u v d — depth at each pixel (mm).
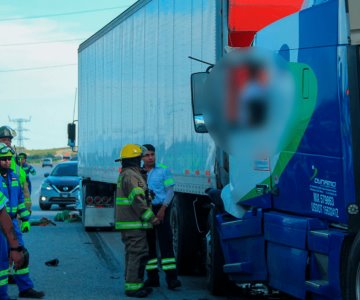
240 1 8617
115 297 9234
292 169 6820
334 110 6125
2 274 7840
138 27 13344
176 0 11016
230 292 9211
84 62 19109
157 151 12094
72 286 10070
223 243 8320
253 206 7672
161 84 11852
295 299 8789
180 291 9641
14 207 8898
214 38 9328
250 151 6914
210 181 9477
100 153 16922
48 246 14875
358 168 5840
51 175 27094
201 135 9844
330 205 6215
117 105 15141
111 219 17938
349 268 5727
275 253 7141
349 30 5879
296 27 6742
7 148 8773
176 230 10969
